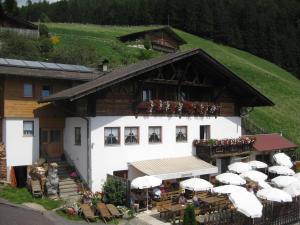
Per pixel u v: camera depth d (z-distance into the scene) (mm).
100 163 26562
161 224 22062
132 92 28359
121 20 137875
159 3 136750
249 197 21219
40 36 63938
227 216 21406
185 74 31297
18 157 27719
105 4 152750
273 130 52094
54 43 65188
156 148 29344
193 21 125188
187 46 101188
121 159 27484
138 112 28469
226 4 137000
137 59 68438
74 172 27547
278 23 128125
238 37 117438
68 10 142125
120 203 24609
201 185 24516
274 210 23031
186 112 31297
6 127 27297
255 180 27438
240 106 36000
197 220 21250
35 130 28469
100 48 69875
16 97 27750
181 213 22406
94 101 26375
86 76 31578
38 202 23781
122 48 73812
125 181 24812
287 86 76938
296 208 24453
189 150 31328
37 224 18703
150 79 28953
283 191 23344
